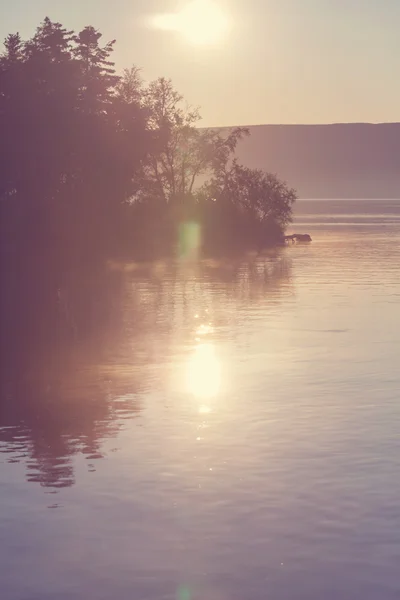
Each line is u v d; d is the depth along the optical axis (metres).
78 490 13.10
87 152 62.62
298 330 29.34
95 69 79.88
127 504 12.47
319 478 13.30
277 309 35.62
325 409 17.69
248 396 19.19
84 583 10.09
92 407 18.58
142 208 77.06
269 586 9.91
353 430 15.97
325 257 68.94
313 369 22.16
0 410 18.44
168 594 9.79
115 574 10.30
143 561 10.61
